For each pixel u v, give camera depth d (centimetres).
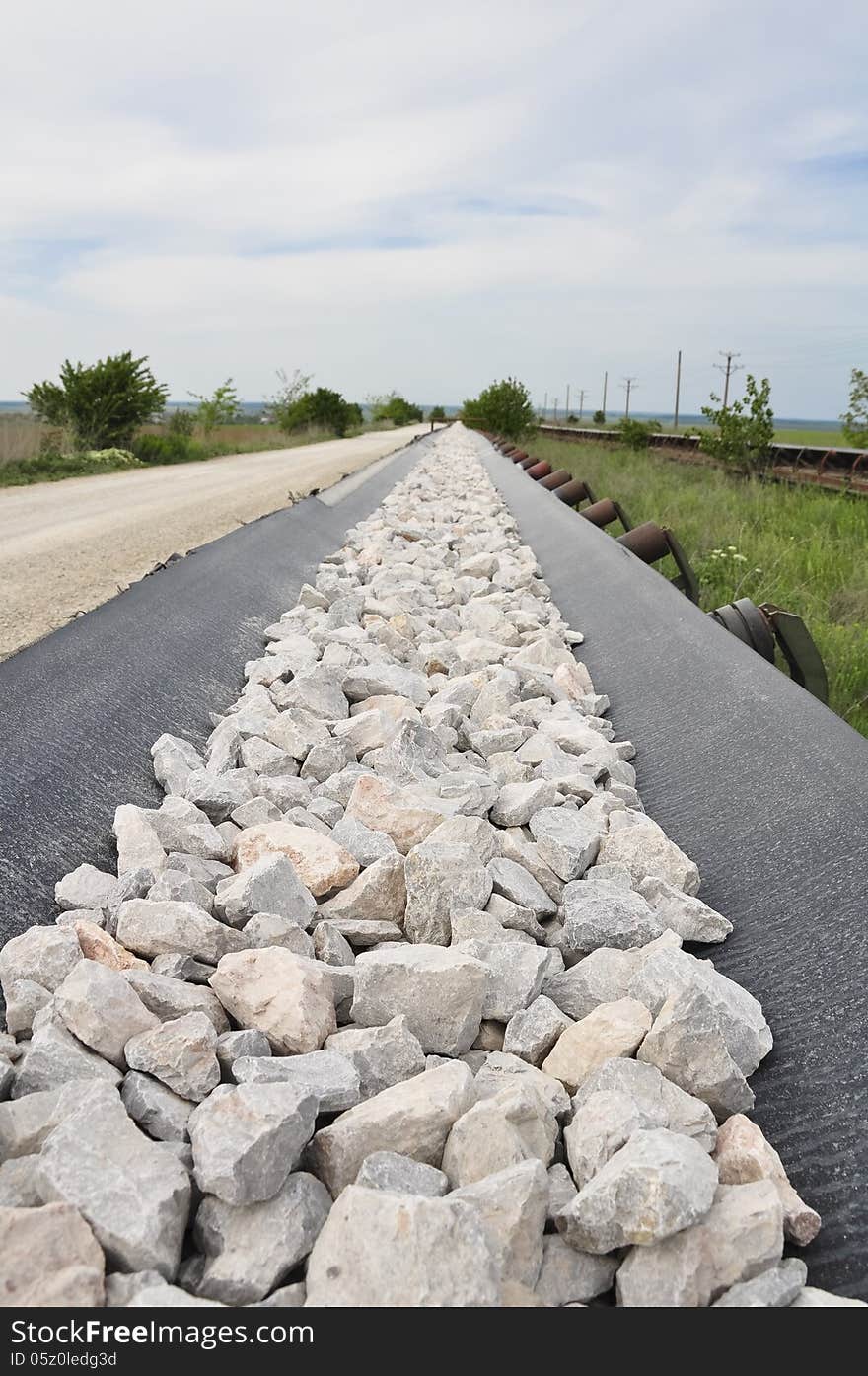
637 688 417
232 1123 145
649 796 328
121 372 2450
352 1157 156
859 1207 158
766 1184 150
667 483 1390
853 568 725
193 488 1600
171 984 189
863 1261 150
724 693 352
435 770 314
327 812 277
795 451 1494
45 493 1548
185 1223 144
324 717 357
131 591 450
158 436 2723
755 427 1494
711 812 295
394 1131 157
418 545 754
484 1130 154
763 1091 189
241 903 214
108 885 230
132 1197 138
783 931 229
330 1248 135
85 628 386
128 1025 176
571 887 241
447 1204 132
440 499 1217
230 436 3606
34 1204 143
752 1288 137
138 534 1013
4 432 2058
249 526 659
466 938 216
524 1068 183
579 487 1102
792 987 213
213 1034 171
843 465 1354
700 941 236
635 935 223
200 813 275
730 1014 186
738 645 384
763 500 1114
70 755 288
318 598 539
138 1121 161
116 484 1725
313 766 313
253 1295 134
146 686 361
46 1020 181
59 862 245
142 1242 134
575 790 298
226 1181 138
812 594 667
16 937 204
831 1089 182
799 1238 152
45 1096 160
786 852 254
